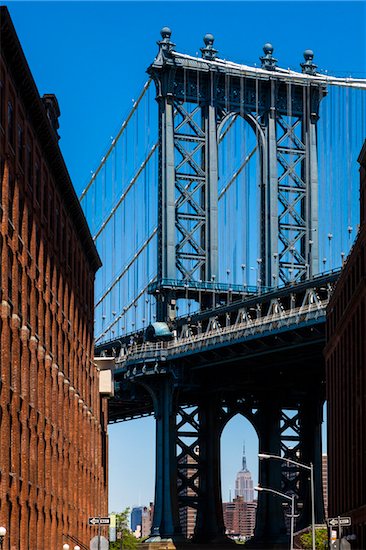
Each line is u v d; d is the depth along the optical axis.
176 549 161.00
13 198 69.75
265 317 142.62
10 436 68.38
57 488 86.56
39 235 79.69
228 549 164.75
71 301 98.00
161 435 165.75
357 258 109.00
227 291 159.12
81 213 99.50
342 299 119.94
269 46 169.25
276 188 163.62
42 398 79.62
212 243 161.00
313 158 166.50
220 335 150.75
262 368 158.62
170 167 159.62
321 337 137.38
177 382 162.88
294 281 153.88
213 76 163.88
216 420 169.50
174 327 161.88
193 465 168.88
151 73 162.75
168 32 163.00
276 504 166.25
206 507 168.38
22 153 73.19
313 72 168.62
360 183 108.38
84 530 103.81
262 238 163.50
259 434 170.38
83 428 104.50
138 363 163.62
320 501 169.12
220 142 169.12
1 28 63.53
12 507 68.06
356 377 108.50
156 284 159.75
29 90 72.06
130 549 189.12
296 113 168.25
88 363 111.69
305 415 170.75
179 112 162.75
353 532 109.06
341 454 120.75
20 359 72.12
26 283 74.00
